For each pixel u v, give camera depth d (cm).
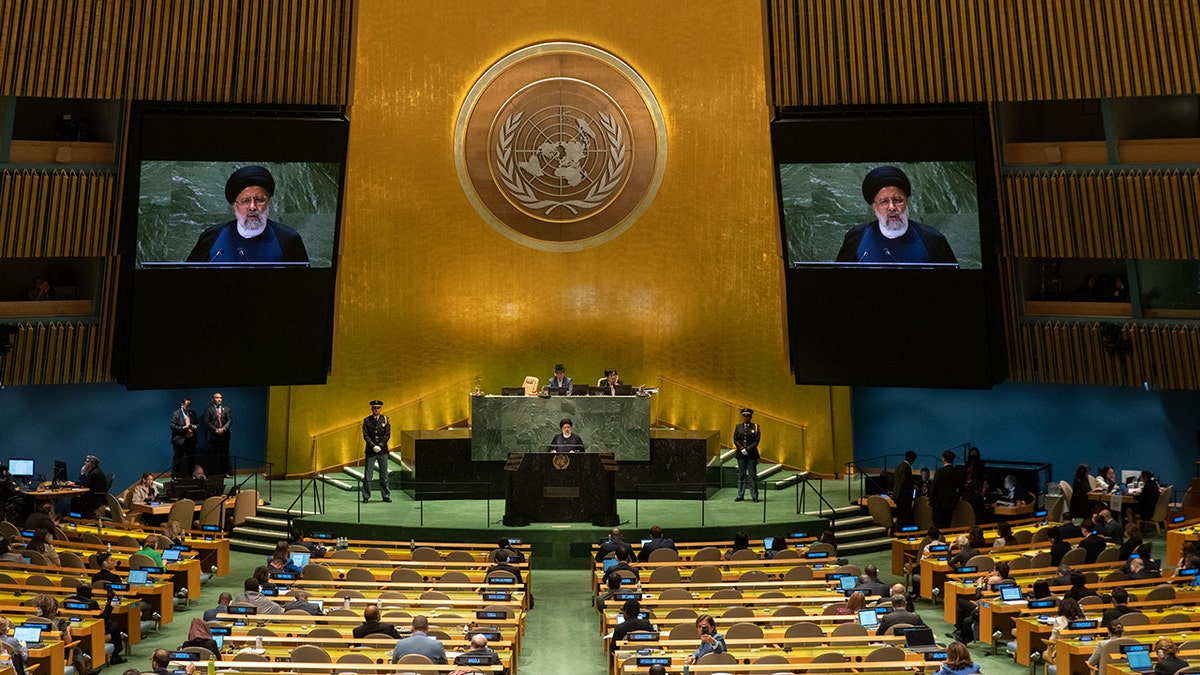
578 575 1991
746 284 2497
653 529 1842
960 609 1644
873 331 2220
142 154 2084
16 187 2116
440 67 2486
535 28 2489
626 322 2531
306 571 1645
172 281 2133
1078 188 2173
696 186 2503
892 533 2136
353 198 2462
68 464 2373
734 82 2478
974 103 2158
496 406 2305
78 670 1409
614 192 2522
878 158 2145
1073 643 1363
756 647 1325
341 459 2464
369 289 2477
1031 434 2456
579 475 2073
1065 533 1875
